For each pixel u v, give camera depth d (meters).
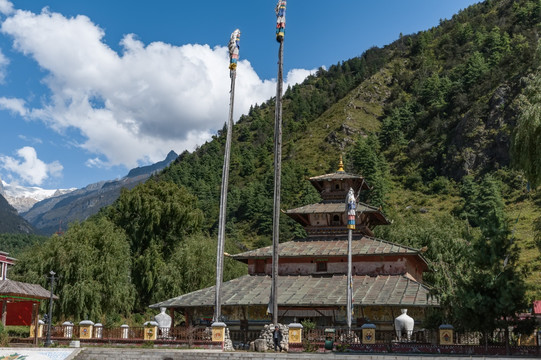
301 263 55.97
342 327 48.66
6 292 43.75
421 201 166.75
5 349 39.38
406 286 49.22
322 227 58.84
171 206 94.50
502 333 36.97
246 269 87.38
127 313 75.75
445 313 40.84
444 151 191.00
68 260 67.88
